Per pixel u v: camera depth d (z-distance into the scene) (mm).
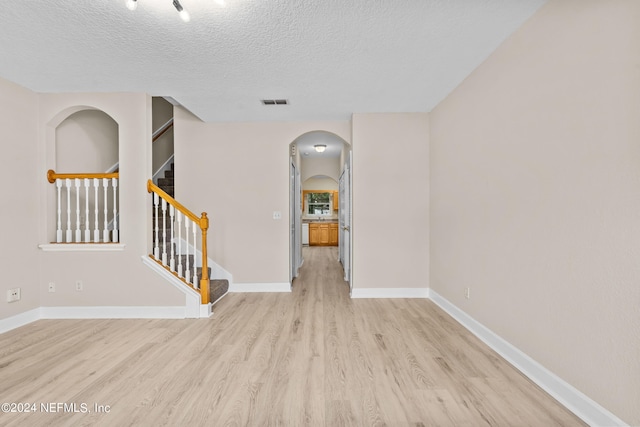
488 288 2674
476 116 2855
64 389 2016
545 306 2004
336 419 1722
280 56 2613
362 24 2176
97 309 3377
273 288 4500
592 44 1648
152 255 3508
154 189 3432
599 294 1625
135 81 3074
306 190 10383
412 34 2305
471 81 2949
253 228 4500
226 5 1953
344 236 5727
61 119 3475
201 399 1907
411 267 4191
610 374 1567
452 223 3408
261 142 4492
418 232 4184
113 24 2150
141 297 3385
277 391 1991
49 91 3305
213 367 2301
